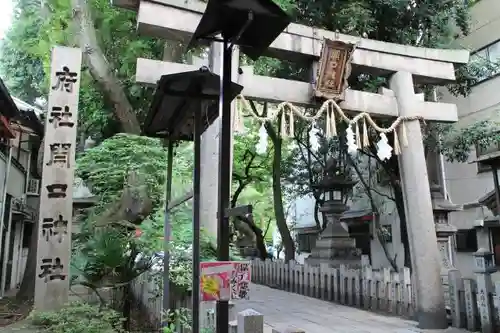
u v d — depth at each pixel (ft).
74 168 22.71
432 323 23.91
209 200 21.04
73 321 17.38
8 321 26.91
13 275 49.88
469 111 44.52
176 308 20.04
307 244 72.90
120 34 31.58
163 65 21.04
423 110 26.55
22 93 58.59
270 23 10.37
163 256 19.75
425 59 27.25
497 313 21.44
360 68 26.14
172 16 20.26
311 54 23.89
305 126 48.39
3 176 40.52
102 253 20.83
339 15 30.48
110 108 31.45
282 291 42.09
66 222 21.98
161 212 21.40
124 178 21.79
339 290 34.14
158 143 23.09
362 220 54.60
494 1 42.80
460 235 43.60
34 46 35.35
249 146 58.08
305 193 59.82
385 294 29.12
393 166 39.24
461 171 44.19
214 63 20.62
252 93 22.88
